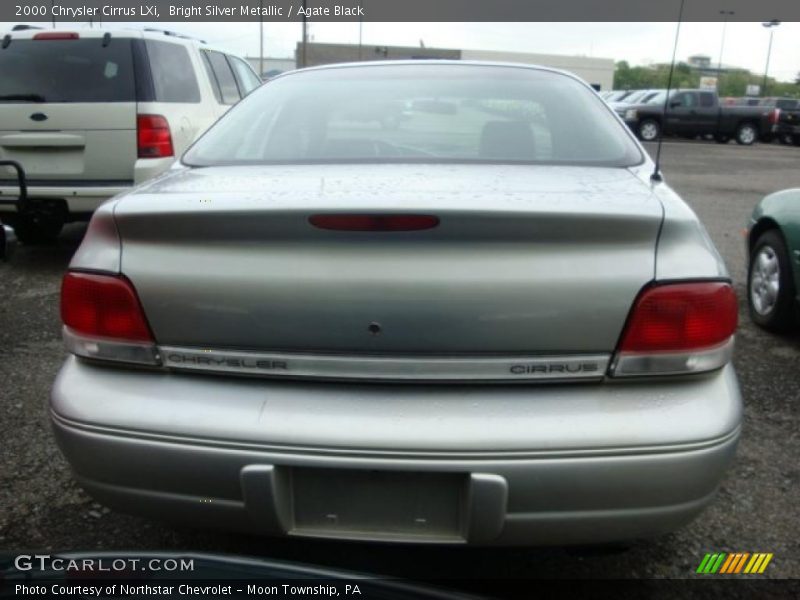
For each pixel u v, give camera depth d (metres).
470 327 1.68
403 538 1.71
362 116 2.59
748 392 3.46
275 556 2.23
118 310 1.80
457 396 1.70
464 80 2.81
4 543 2.30
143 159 5.28
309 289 1.70
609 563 2.23
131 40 5.33
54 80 5.30
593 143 2.44
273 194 1.85
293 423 1.68
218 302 1.74
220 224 1.73
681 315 1.70
